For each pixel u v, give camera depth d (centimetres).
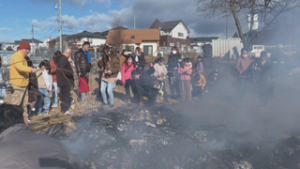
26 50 441
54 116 496
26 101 461
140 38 3181
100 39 4219
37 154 161
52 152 167
